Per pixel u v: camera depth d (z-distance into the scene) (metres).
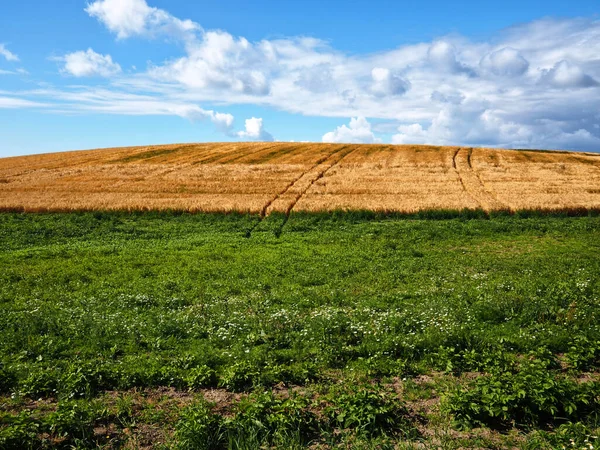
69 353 9.95
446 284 16.36
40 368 8.88
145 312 13.36
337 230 30.55
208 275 18.69
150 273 19.11
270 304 14.16
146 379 8.48
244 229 30.89
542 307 12.39
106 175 51.72
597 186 43.75
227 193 42.12
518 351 9.90
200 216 34.97
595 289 14.62
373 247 24.69
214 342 10.70
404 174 50.38
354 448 6.15
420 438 6.46
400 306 13.49
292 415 6.62
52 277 18.08
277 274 18.69
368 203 37.31
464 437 6.50
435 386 8.20
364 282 17.16
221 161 61.16
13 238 27.75
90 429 6.59
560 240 26.72
